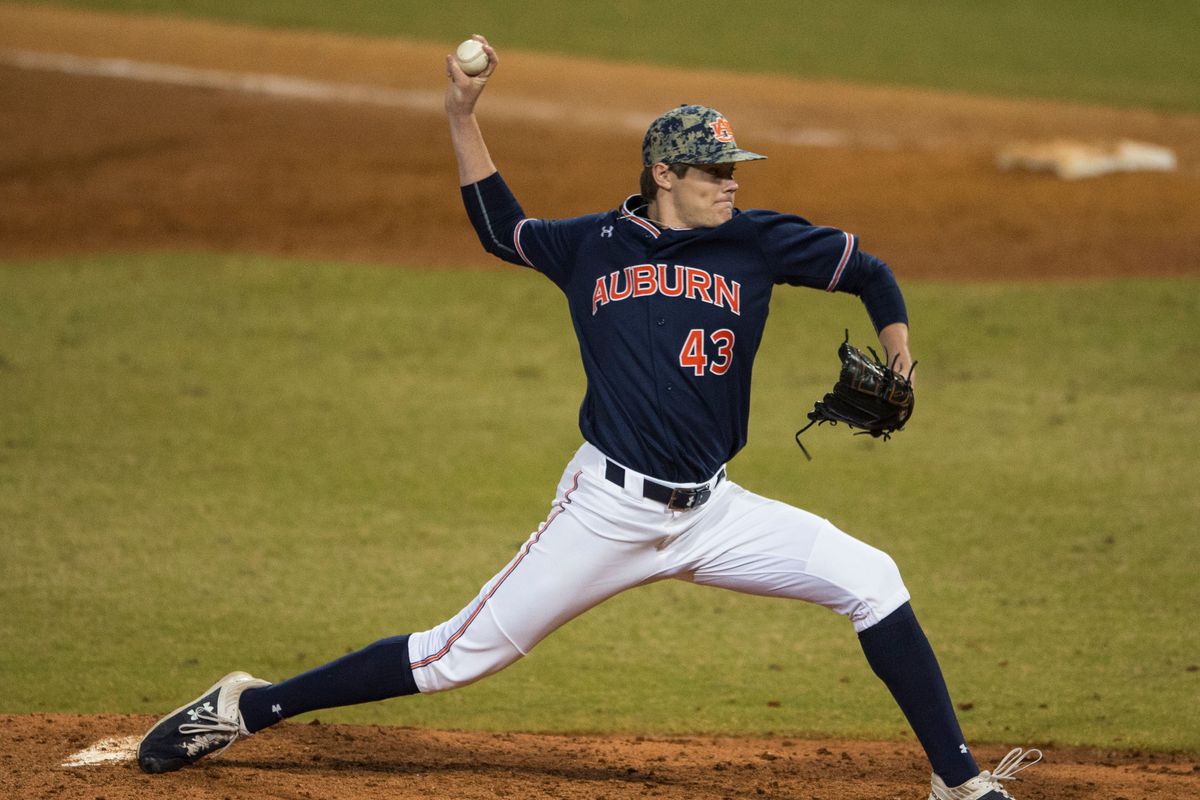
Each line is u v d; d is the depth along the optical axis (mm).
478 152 13016
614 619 22281
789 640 21406
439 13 86375
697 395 12094
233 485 27391
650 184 12383
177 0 84562
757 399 33156
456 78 12797
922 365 35500
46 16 77250
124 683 18719
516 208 13125
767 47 83312
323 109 61938
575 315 12617
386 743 15297
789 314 39281
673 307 12094
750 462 29141
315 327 37875
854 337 37656
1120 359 35469
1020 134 64375
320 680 13156
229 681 13516
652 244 12211
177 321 37938
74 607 21484
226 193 50312
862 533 25344
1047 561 24078
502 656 12727
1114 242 46094
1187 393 33094
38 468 27750
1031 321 38312
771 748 16625
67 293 39938
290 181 51875
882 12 94812
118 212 48031
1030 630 21250
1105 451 29578
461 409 32406
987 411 32219
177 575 22953
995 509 26531
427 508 26578
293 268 42781
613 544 12312
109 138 55969
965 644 20703
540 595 12438
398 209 49281
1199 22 95062
